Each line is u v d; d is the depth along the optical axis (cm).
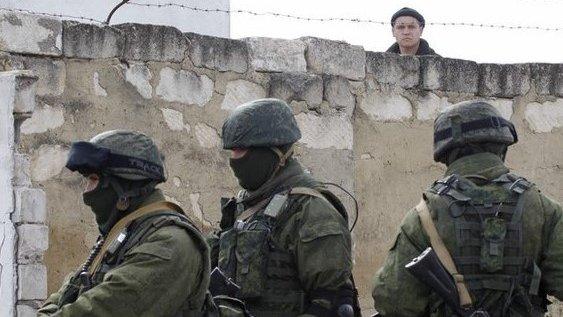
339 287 719
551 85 1353
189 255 606
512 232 710
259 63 1198
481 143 733
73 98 1082
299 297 728
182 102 1148
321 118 1231
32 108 1027
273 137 747
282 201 737
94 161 618
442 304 708
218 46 1173
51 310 642
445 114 743
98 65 1098
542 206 721
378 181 1270
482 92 1326
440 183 729
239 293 731
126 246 613
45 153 1061
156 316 596
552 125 1354
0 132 1030
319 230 720
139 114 1122
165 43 1137
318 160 1227
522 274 711
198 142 1158
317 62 1234
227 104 1179
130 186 625
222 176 1172
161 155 640
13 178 1024
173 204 634
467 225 711
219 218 1167
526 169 1340
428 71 1300
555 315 1276
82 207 1078
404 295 717
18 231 1025
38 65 1065
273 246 731
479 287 705
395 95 1284
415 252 720
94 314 591
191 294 615
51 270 1059
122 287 592
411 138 1291
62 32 1077
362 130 1263
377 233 1267
